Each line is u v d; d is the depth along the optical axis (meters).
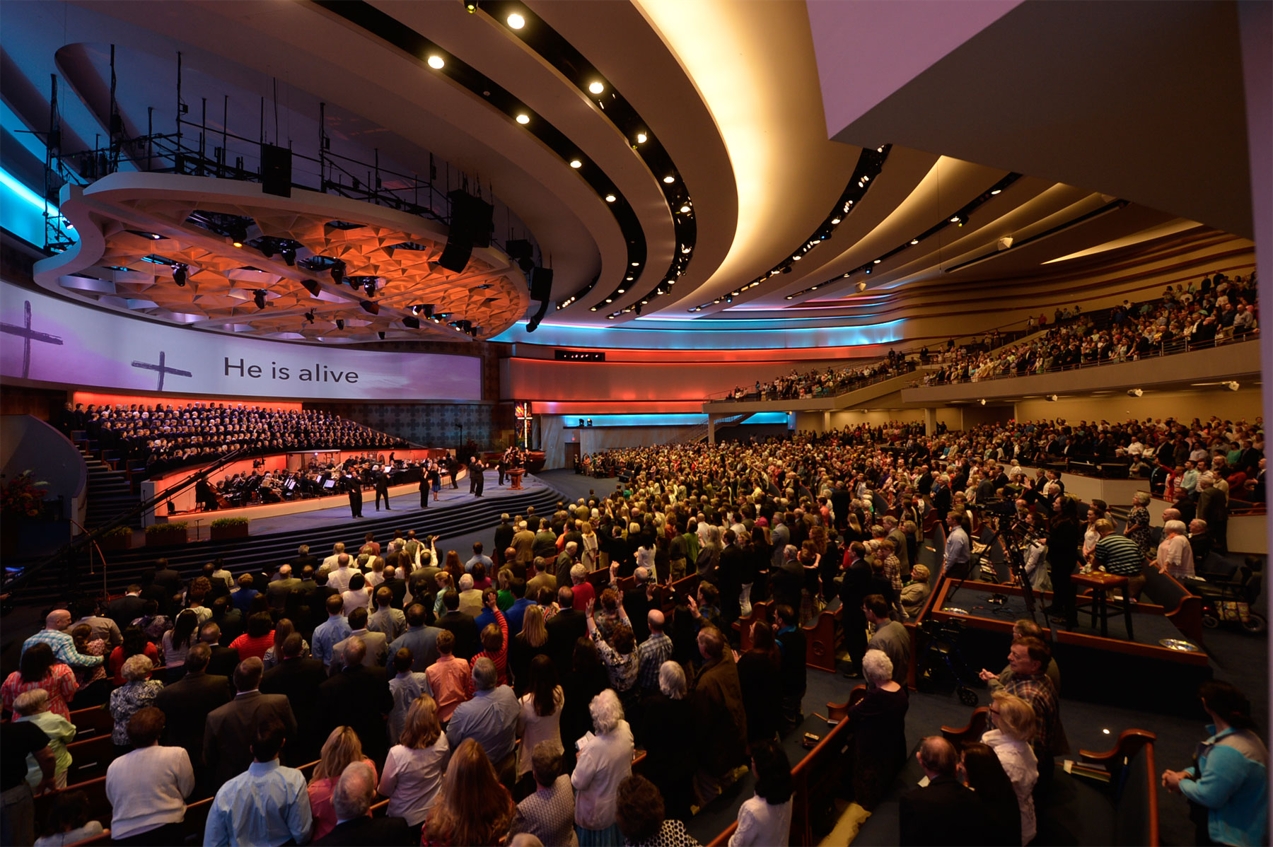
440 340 33.44
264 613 5.72
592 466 36.50
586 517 11.72
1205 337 14.18
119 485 16.83
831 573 8.75
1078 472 16.31
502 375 39.06
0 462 14.98
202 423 21.27
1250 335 12.70
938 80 3.21
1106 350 17.73
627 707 5.25
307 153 14.57
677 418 45.38
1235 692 3.24
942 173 16.80
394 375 33.78
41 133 13.53
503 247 22.66
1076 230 24.08
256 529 15.84
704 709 4.36
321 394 30.39
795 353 45.62
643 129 12.52
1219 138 4.12
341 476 22.73
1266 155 2.31
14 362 15.87
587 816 3.58
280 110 12.66
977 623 6.80
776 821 2.97
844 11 3.64
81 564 13.09
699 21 9.97
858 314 44.25
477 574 8.20
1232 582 7.86
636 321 44.78
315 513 19.11
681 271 24.56
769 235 21.50
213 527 14.62
